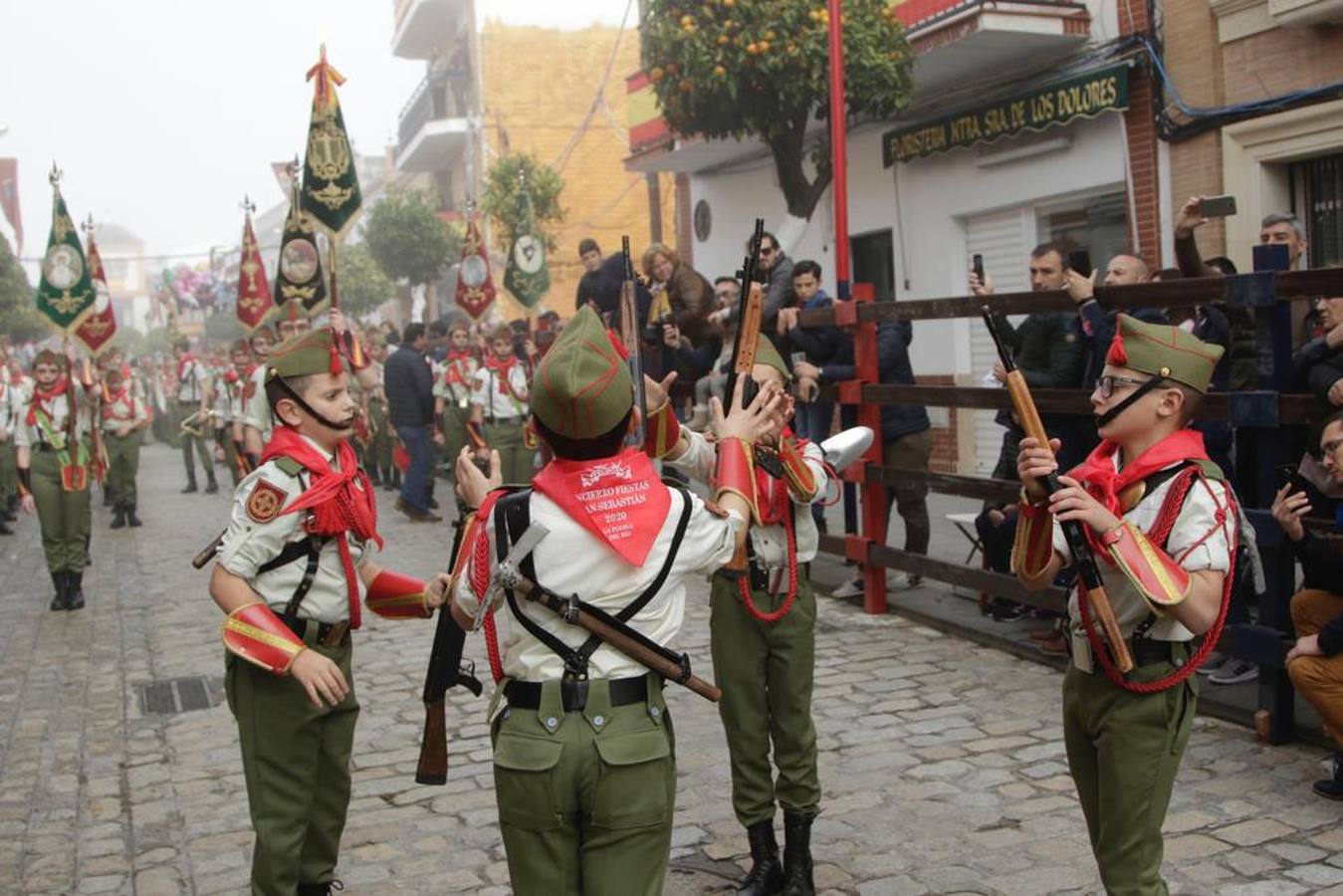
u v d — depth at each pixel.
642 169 17.28
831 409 9.64
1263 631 5.16
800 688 4.10
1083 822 4.59
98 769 5.73
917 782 5.07
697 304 9.55
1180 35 9.94
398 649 7.71
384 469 16.53
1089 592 3.02
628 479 2.85
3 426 14.37
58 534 9.44
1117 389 3.15
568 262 26.31
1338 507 5.04
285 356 3.66
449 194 31.66
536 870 2.81
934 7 11.75
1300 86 9.03
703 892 4.20
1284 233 6.65
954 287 12.80
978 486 6.83
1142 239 10.46
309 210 8.70
